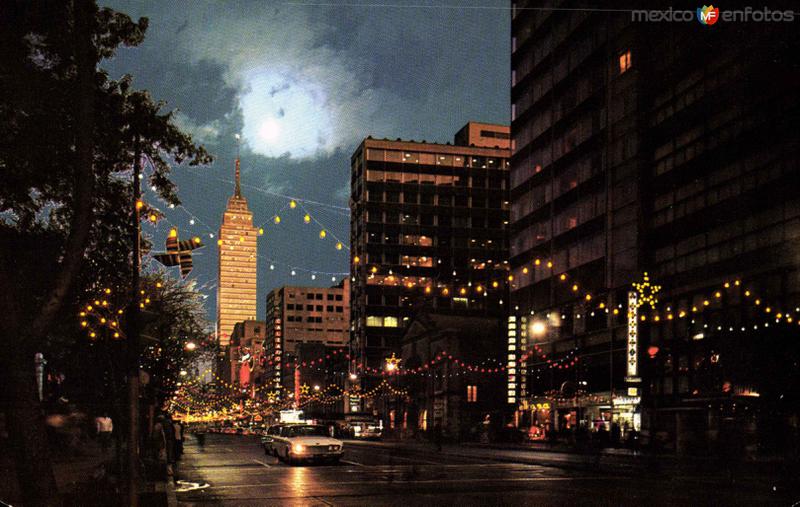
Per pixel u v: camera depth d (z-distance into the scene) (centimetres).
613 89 5347
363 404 10988
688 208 4453
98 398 3312
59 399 3359
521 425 6347
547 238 6269
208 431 14262
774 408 3347
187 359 4488
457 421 7069
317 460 2966
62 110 1359
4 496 1445
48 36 1308
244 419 16212
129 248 1842
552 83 6356
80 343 2753
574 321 5703
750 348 3534
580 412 5453
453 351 7288
